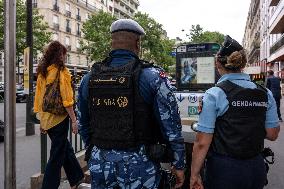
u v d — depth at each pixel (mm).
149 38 58500
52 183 4301
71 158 4578
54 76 4219
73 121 4277
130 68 2461
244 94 2602
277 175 6117
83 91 2691
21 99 31188
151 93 2436
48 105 4219
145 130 2434
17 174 6094
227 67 2711
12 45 3145
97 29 56125
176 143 2447
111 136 2445
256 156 2646
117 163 2406
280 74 41656
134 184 2396
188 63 5293
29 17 10188
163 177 2580
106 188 2479
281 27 38281
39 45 41281
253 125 2604
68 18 67125
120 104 2430
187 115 4477
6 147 3203
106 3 86625
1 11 37844
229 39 2764
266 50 54188
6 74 3146
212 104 2605
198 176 2664
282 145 8969
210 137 2617
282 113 17859
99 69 2596
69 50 67562
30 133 10633
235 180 2568
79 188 4648
